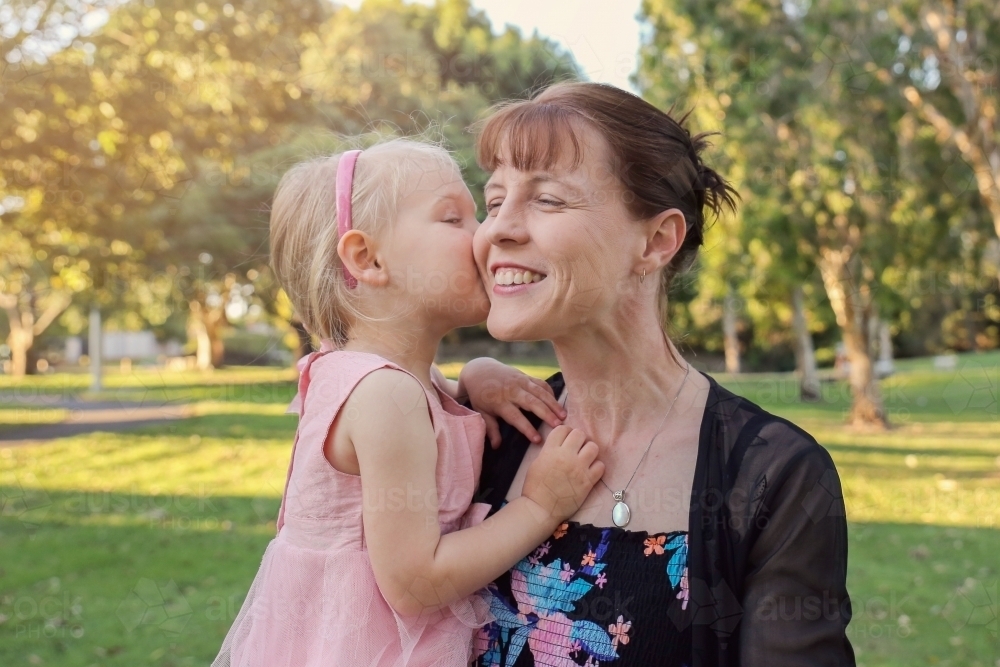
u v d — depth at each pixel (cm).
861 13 684
